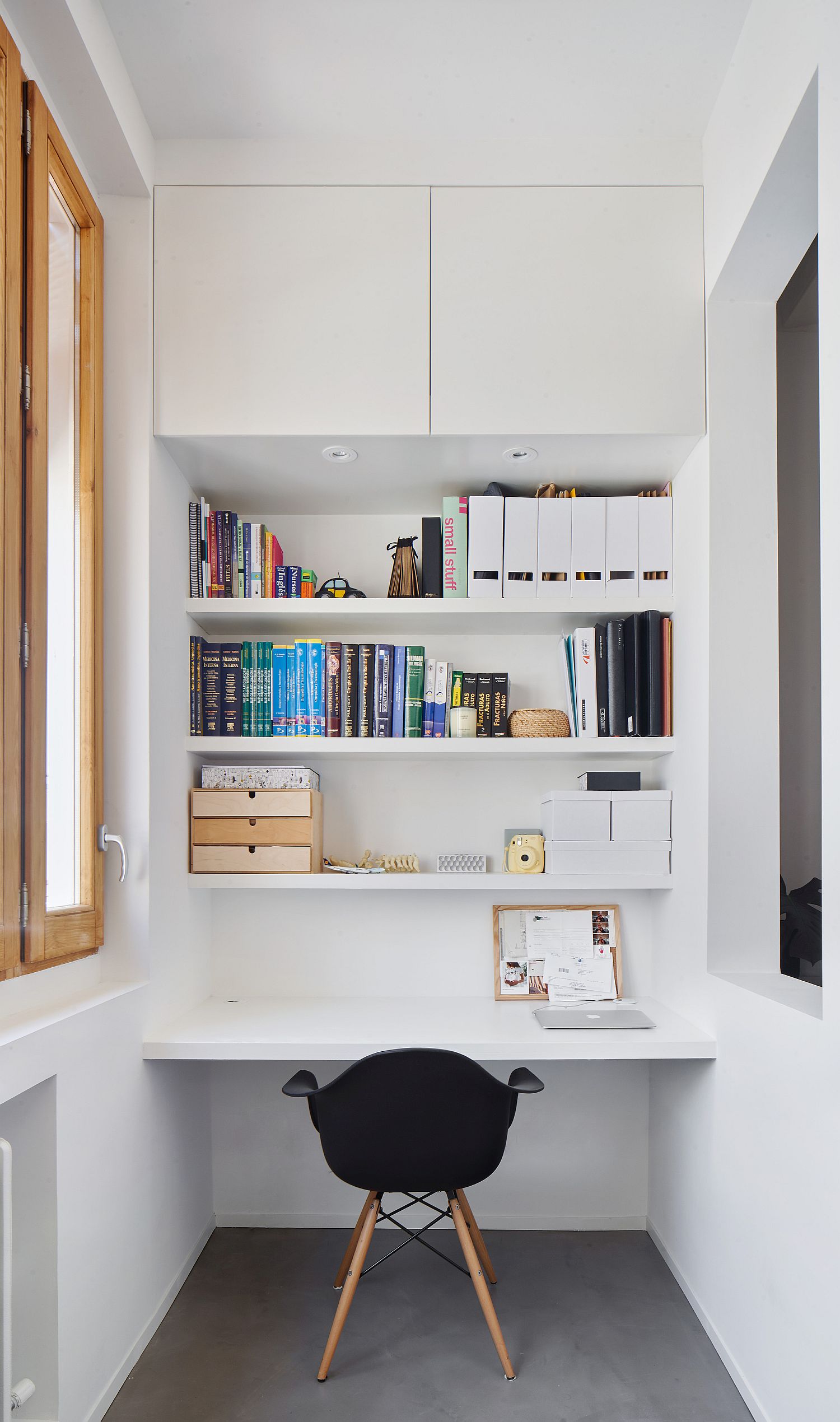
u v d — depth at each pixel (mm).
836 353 1532
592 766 2867
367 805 2869
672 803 2568
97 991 2049
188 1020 2432
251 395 2320
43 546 1785
